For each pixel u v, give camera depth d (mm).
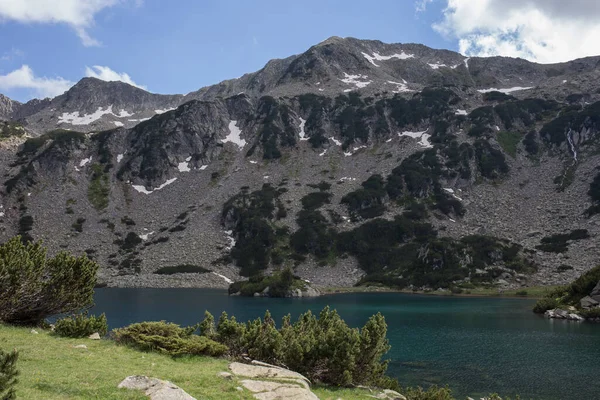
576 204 157000
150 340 26766
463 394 36812
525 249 137500
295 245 156625
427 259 136750
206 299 106188
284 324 32375
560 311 77188
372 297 114250
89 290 34219
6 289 27984
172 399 16234
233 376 21781
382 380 30797
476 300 105438
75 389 16719
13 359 12484
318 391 24047
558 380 40375
